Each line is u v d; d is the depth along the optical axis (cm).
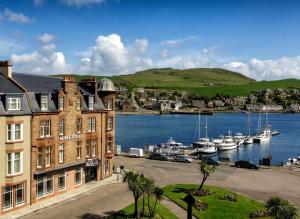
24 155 5244
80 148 6450
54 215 4994
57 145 5841
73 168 6262
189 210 2461
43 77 6388
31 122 5325
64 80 5997
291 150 15062
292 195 6253
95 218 4888
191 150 12788
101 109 6956
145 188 4600
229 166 8800
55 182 5856
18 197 5206
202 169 6053
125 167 8319
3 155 4947
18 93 5166
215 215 5059
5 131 4972
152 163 8931
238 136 17388
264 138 17312
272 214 3962
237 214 5122
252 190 6525
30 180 5350
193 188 6300
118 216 4869
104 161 7069
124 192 6144
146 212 4978
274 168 8700
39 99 5550
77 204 5491
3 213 4962
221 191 6225
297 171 8350
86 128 6569
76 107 6272
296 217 3834
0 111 4900
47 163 5672
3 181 4959
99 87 7200
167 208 5306
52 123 5719
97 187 6456
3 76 5484
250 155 13488
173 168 8331
